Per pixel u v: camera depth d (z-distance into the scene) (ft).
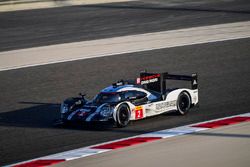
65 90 290.76
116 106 212.02
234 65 333.83
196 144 189.16
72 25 499.51
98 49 396.16
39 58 376.27
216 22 487.61
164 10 561.43
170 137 199.00
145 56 367.86
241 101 254.68
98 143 195.93
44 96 281.13
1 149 196.54
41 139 206.28
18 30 487.20
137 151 183.73
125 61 355.36
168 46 396.98
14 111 255.09
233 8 560.61
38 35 461.78
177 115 233.35
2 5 588.50
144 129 211.82
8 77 326.65
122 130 211.41
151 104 222.69
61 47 409.28
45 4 610.65
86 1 627.05
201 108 244.83
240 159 171.22
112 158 177.47
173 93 230.68
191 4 597.52
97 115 210.18
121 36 442.50
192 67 333.01
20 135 213.87
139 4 605.73
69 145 195.93
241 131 203.51
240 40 408.05
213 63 341.21
